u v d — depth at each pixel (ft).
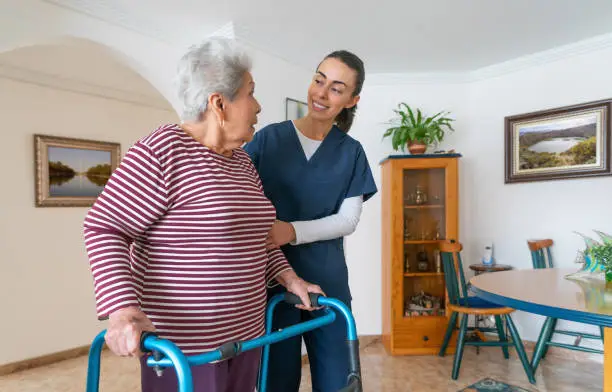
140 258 2.84
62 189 11.03
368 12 7.97
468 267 11.45
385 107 11.60
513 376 8.87
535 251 9.42
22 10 6.62
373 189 4.54
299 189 4.31
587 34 9.16
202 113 2.91
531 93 10.49
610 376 5.09
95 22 7.61
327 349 4.28
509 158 10.77
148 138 2.71
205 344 2.85
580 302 4.73
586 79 9.63
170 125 2.90
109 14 7.69
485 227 11.26
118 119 12.30
